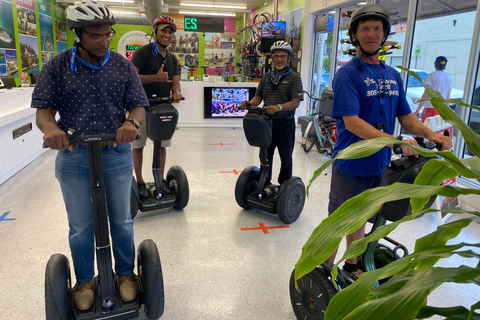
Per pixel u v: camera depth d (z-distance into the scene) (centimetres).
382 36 171
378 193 54
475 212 60
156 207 321
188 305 204
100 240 158
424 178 75
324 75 834
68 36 1334
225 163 522
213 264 248
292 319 195
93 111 160
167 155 559
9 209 338
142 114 168
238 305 205
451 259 265
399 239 296
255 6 1280
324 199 385
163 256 257
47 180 426
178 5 1302
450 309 52
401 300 46
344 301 53
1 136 412
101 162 151
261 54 927
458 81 447
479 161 58
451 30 446
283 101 305
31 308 198
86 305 165
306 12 832
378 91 174
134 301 172
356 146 60
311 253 54
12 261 246
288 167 326
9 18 868
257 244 279
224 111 846
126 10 1305
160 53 326
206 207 352
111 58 162
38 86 152
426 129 168
